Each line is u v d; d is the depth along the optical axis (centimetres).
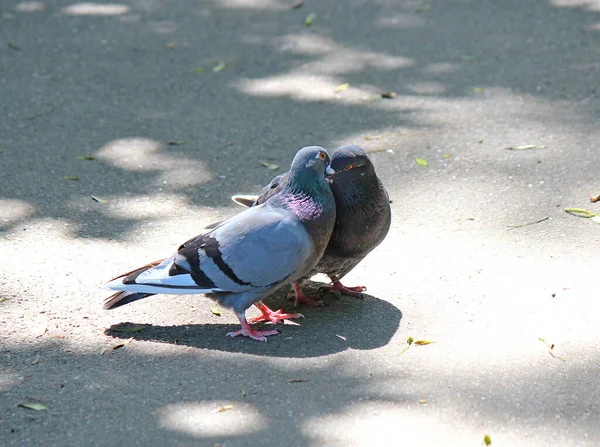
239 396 704
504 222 1012
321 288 908
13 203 1066
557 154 1162
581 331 792
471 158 1169
